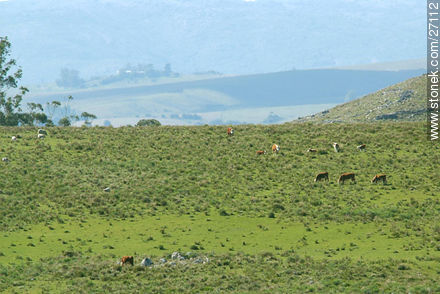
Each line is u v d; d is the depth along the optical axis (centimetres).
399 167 7850
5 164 7875
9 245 5528
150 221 6312
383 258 5025
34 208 6600
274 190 7200
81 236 5844
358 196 6869
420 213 6262
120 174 7756
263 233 5900
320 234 5812
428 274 4588
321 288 4347
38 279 4684
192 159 8344
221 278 4622
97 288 4447
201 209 6656
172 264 4966
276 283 4506
